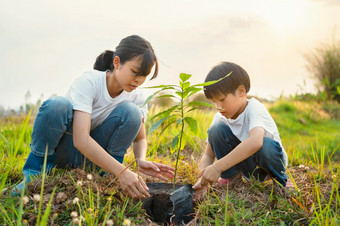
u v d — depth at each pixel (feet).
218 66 7.79
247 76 7.87
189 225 6.08
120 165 6.72
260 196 7.12
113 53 8.07
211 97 7.68
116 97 8.06
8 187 6.72
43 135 7.31
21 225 5.11
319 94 38.78
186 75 5.81
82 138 6.96
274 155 7.32
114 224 5.65
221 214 6.34
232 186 7.81
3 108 21.74
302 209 6.46
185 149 13.88
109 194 6.46
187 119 6.46
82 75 7.88
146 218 6.31
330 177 8.71
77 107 7.28
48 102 7.29
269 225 5.97
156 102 22.12
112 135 8.04
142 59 7.12
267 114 7.71
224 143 8.34
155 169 7.44
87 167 7.95
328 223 5.78
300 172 9.74
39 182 6.68
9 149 10.58
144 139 9.05
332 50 41.19
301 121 27.84
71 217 5.79
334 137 20.57
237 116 8.02
